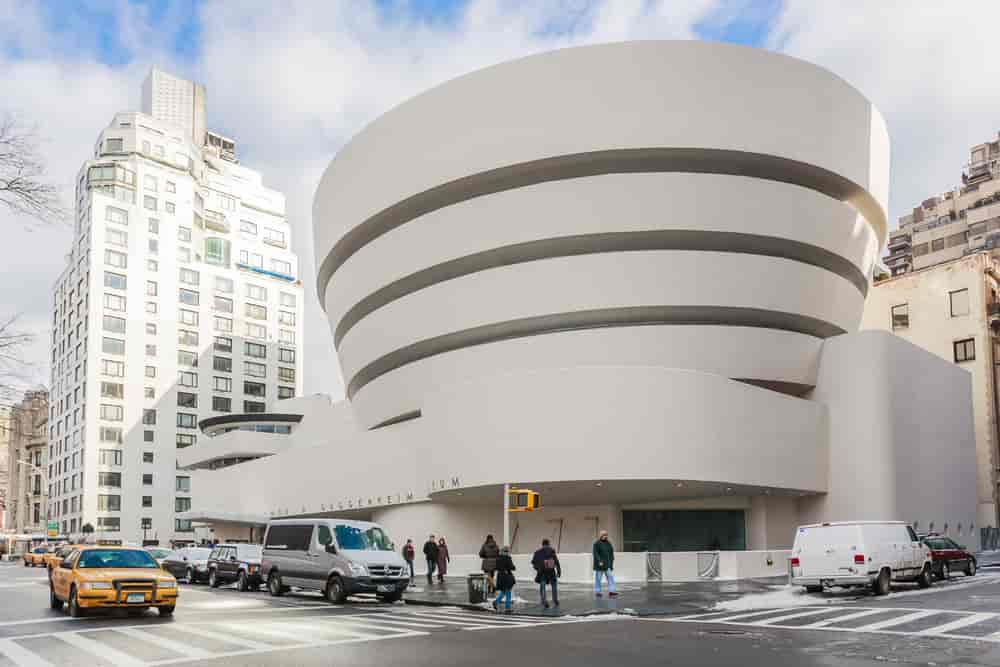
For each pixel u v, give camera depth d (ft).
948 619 58.75
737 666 40.81
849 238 140.46
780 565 107.45
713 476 116.57
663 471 113.91
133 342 332.39
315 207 174.70
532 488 121.60
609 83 125.80
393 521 152.87
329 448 177.78
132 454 326.24
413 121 138.51
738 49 126.72
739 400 120.67
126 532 320.50
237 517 200.95
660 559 101.45
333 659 44.11
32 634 56.44
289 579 88.84
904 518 131.03
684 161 130.00
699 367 128.57
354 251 161.89
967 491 156.15
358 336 159.53
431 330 141.18
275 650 47.75
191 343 348.79
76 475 323.98
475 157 132.05
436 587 99.50
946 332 202.59
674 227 127.44
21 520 382.22
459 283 137.18
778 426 125.39
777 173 133.59
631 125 125.39
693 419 116.16
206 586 112.88
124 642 51.85
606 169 130.93
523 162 129.29
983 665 40.73
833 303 140.26
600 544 79.92
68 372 345.92
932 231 312.91
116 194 337.93
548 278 130.31
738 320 133.69
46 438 369.91
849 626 56.59
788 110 129.08
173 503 333.42
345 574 81.05
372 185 145.38
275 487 200.03
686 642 49.80
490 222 132.87
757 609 69.72
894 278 213.46
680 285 128.06
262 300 375.04
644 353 128.57
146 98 388.16
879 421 131.13
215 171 383.45
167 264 345.72
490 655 45.11
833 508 133.18
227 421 246.88
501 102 130.00
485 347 136.46
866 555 77.00
